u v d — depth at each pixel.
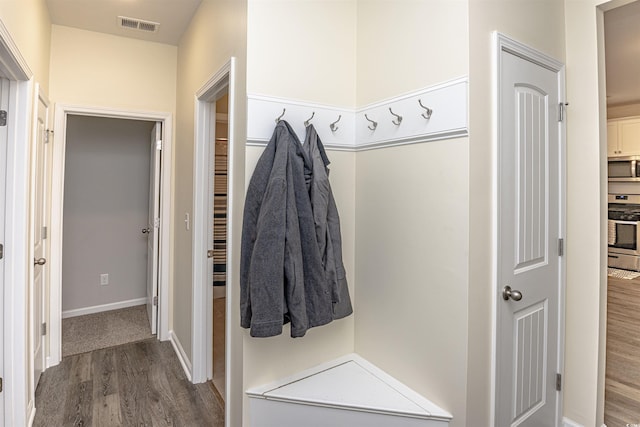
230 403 1.83
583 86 1.93
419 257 1.64
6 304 1.89
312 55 1.86
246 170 1.67
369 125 1.91
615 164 5.16
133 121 4.07
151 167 3.72
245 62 1.68
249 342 1.70
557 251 1.93
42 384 2.49
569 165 1.99
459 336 1.46
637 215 5.20
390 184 1.80
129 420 2.12
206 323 2.55
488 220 1.51
